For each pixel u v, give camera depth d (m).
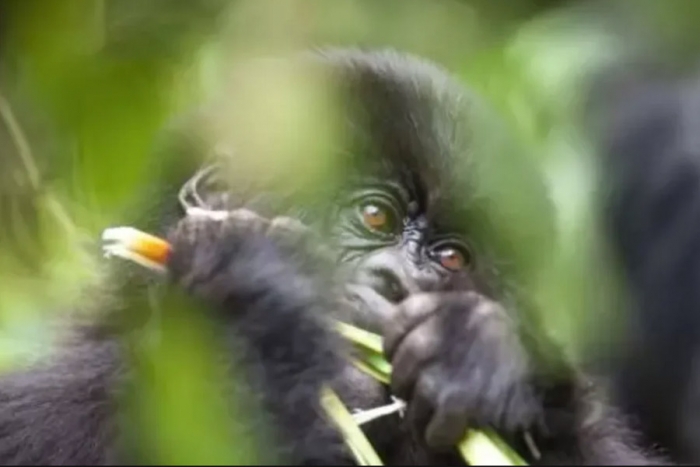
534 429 2.86
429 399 2.82
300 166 2.96
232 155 2.96
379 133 2.97
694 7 3.20
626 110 3.18
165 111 3.14
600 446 2.92
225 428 2.81
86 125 3.17
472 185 2.97
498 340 2.84
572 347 3.03
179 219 2.97
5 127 3.23
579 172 3.15
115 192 3.13
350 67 2.99
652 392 3.13
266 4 3.14
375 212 2.96
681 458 3.13
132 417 2.83
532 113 3.16
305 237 2.86
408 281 2.94
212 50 3.15
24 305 3.11
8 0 3.23
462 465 2.86
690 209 3.16
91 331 2.97
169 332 2.82
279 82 2.98
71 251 3.16
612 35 3.20
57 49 3.22
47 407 2.93
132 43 3.18
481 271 2.96
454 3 3.16
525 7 3.18
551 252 2.99
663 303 3.14
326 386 2.82
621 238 3.15
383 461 2.87
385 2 3.15
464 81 3.08
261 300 2.82
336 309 2.86
